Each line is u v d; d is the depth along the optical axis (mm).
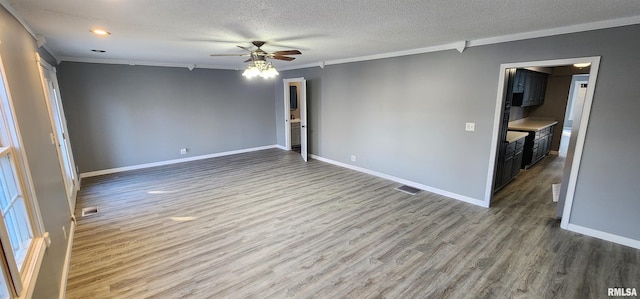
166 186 4906
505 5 2227
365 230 3328
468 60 3814
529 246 2941
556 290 2305
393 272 2559
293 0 2061
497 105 3637
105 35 3221
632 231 2877
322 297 2262
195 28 2898
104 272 2566
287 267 2643
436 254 2824
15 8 2156
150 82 5941
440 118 4270
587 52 2877
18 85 2102
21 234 1804
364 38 3508
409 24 2811
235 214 3787
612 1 2137
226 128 7207
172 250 2930
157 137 6211
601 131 2922
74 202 3992
